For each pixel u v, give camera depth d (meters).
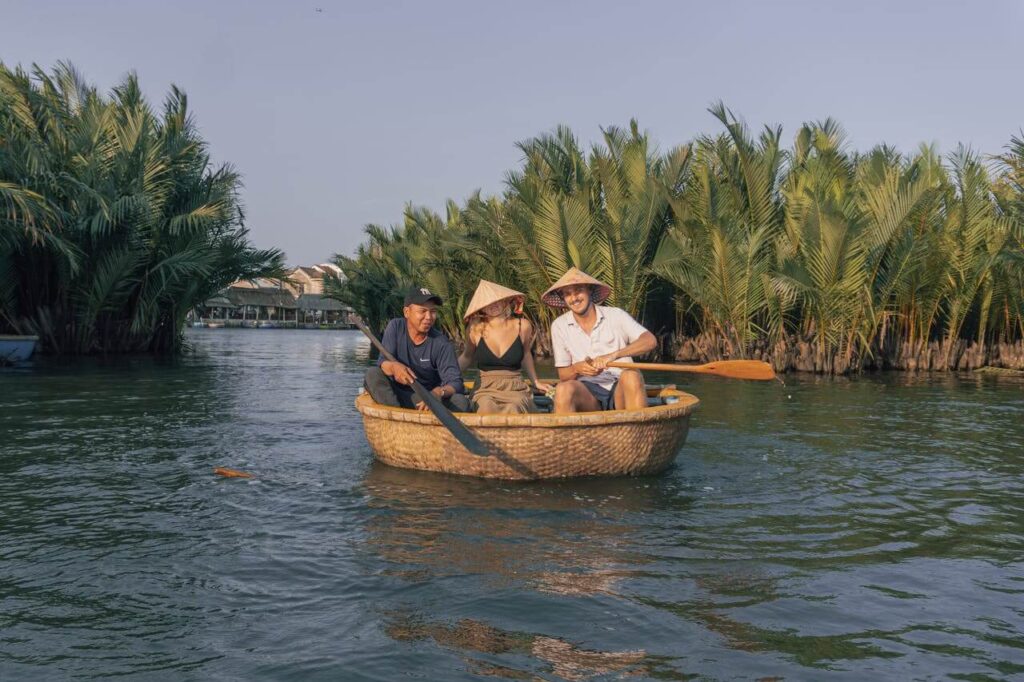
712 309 16.41
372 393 5.16
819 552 3.23
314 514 3.75
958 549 3.30
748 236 15.91
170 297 20.47
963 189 15.40
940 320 17.77
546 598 2.67
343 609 2.57
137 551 3.17
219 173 20.20
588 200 16.78
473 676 2.11
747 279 15.23
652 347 5.16
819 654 2.27
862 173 16.89
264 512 3.79
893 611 2.61
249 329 61.84
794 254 15.60
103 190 16.83
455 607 2.59
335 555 3.12
